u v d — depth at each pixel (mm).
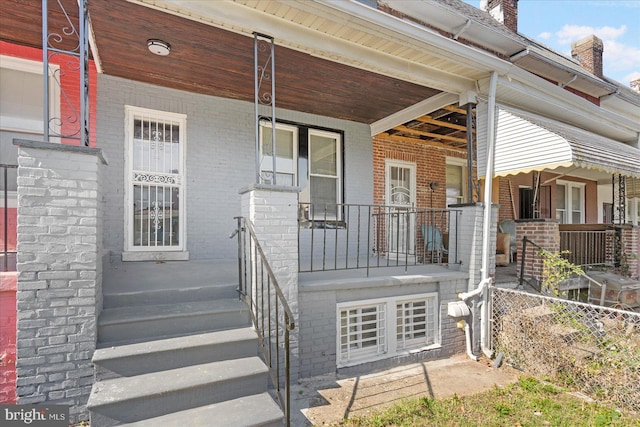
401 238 7070
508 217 8797
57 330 2357
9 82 3926
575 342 3672
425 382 3592
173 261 4688
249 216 3217
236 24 3131
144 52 3842
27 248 2268
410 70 4176
